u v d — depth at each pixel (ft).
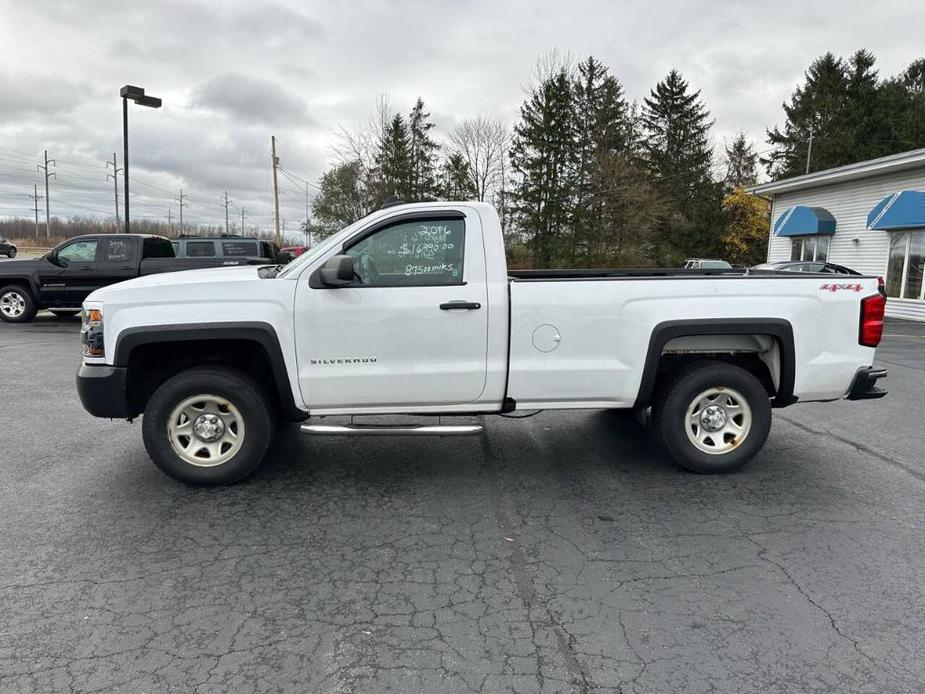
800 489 14.49
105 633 8.85
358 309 13.67
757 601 9.75
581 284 14.10
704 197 156.04
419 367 13.96
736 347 15.25
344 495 14.03
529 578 10.46
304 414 14.16
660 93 171.32
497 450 17.29
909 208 59.26
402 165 144.36
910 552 11.41
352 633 8.90
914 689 7.76
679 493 14.23
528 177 132.98
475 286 13.91
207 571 10.63
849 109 139.74
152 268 44.04
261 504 13.48
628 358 14.30
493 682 7.88
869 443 18.31
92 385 13.38
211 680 7.89
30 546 11.48
